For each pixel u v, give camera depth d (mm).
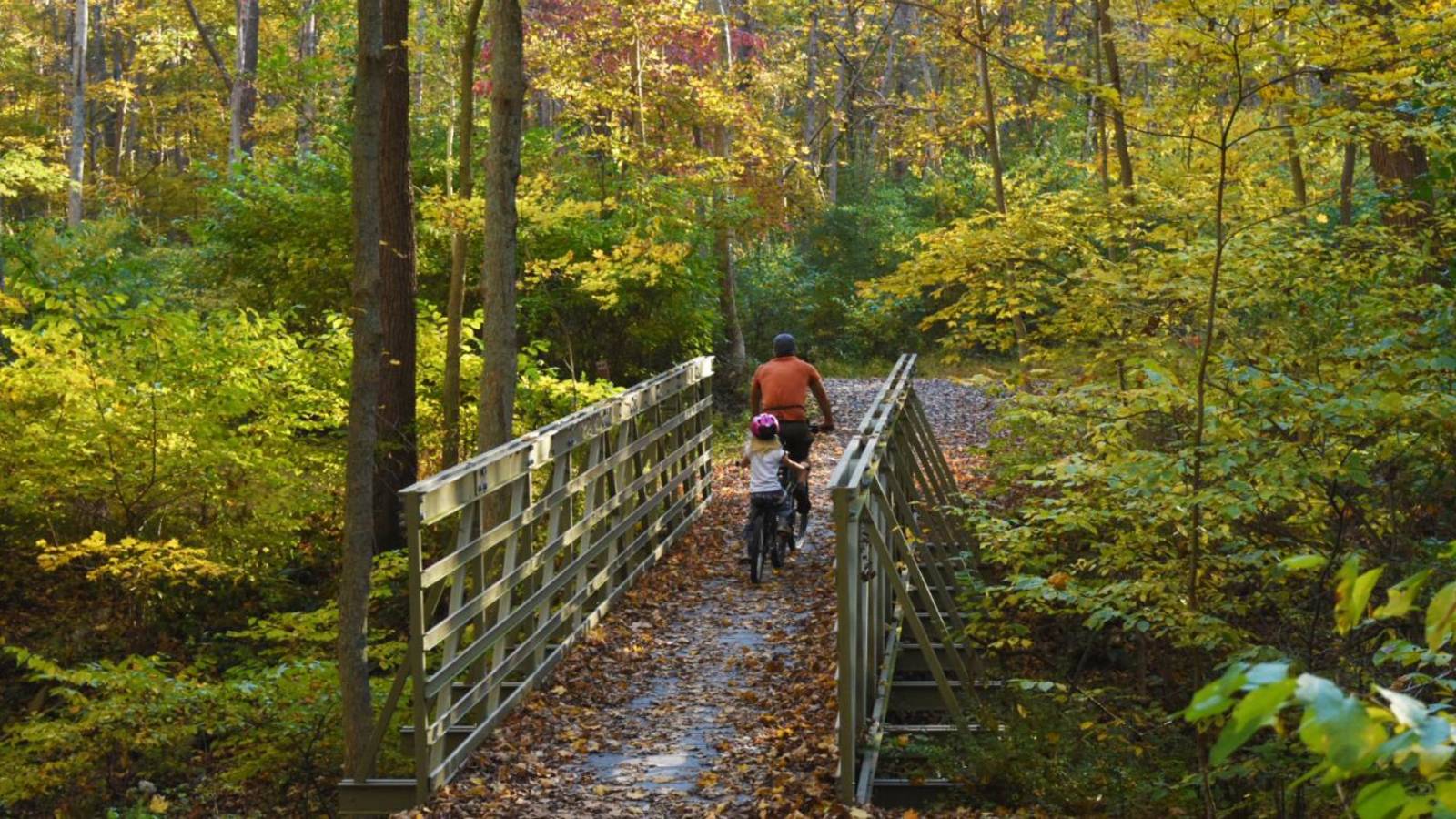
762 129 21141
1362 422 5379
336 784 7434
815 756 6195
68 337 11180
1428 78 7160
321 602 11945
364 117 6680
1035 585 5859
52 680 9898
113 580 10625
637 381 17875
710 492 13680
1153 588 5652
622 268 13094
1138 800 5555
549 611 7648
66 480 10359
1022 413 7117
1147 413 6195
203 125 42812
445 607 11102
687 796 5848
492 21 9336
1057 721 6168
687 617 9148
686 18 17656
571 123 19125
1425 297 6254
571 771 6238
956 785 5711
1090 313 7363
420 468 14016
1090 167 12117
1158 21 5371
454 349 12289
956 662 6832
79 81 26859
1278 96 5523
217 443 10586
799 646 8250
